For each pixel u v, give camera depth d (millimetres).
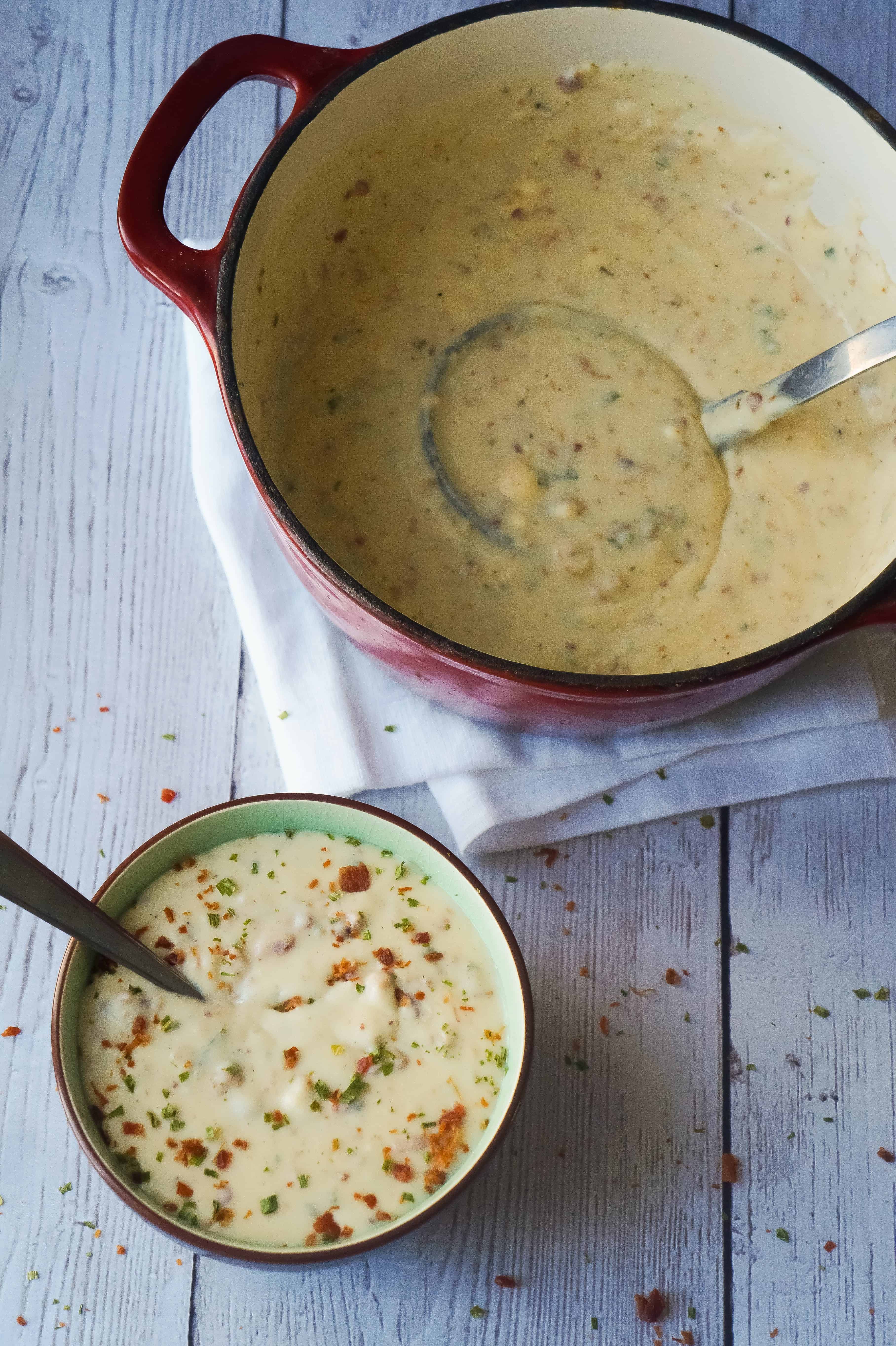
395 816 733
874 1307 765
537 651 771
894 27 934
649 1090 783
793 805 827
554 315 826
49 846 806
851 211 821
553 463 797
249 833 747
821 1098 788
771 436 810
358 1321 750
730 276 842
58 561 841
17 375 865
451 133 827
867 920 813
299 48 758
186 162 898
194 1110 708
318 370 812
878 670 832
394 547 780
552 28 791
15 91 904
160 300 880
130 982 721
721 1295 763
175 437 862
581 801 810
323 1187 701
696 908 812
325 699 806
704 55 799
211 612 838
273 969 729
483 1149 687
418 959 732
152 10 918
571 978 798
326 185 805
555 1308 755
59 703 823
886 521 785
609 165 850
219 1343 746
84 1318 746
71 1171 759
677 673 696
